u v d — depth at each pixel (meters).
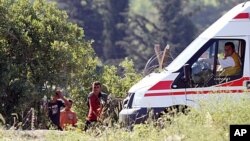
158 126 29.22
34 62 59.06
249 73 35.25
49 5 62.94
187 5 199.88
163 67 37.84
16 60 58.81
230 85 35.16
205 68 35.41
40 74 58.66
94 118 39.88
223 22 36.00
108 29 188.25
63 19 63.53
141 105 35.47
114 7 194.12
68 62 60.44
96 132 29.83
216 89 35.00
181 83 35.31
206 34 36.09
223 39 35.66
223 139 26.08
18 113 54.62
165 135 27.59
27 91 55.12
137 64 180.12
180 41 185.38
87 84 63.09
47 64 59.62
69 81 60.47
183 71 35.41
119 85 63.00
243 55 35.41
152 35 188.88
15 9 61.06
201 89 35.16
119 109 38.41
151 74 37.00
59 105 45.69
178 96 35.22
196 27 196.38
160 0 191.88
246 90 33.84
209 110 28.39
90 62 64.94
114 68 65.94
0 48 58.56
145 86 35.69
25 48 59.06
